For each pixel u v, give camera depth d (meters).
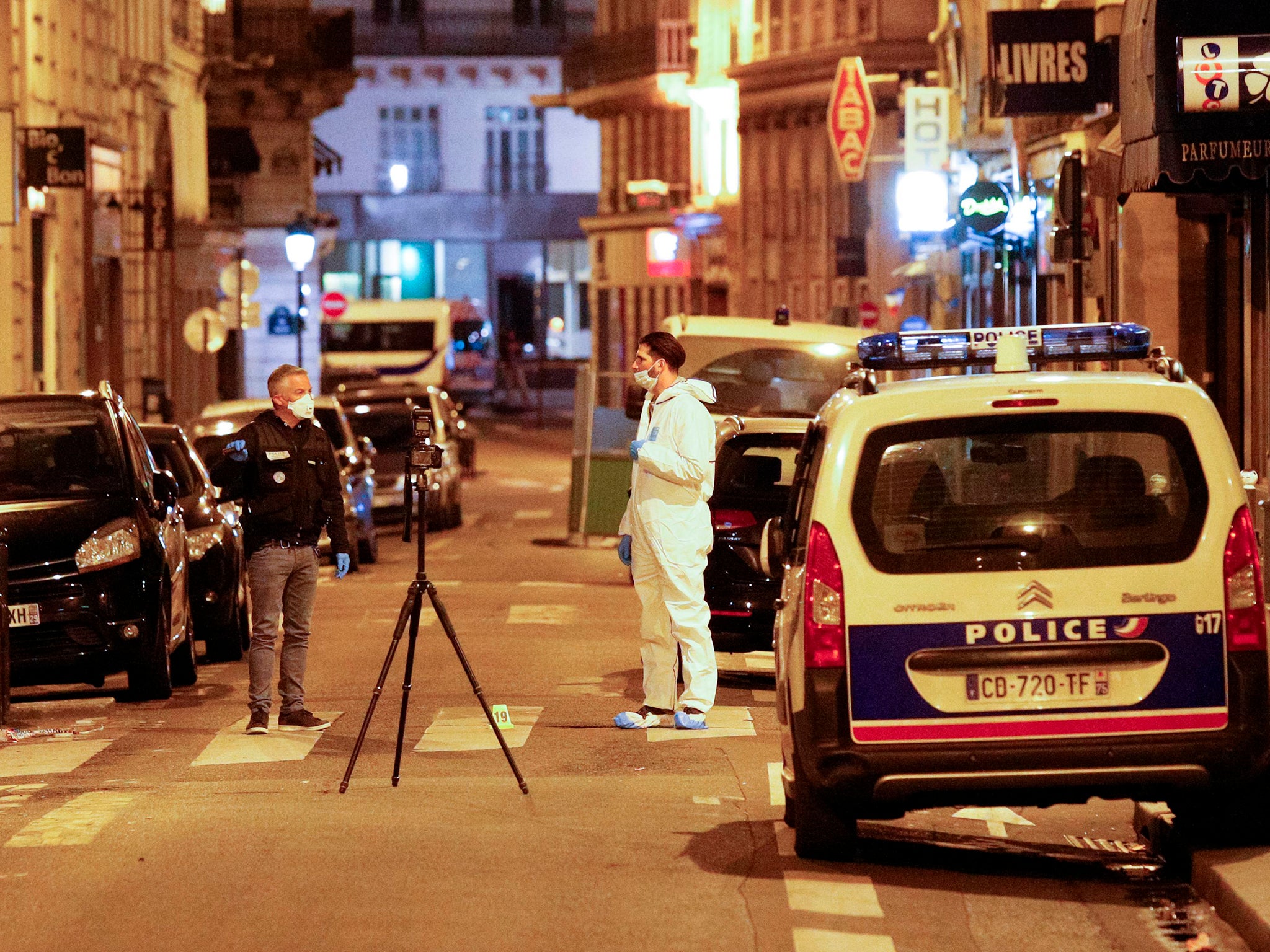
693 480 21.12
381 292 170.12
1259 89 26.75
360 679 26.45
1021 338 15.32
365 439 48.53
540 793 17.84
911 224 64.44
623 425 52.56
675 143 124.94
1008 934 13.20
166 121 84.44
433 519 59.44
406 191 168.25
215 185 103.56
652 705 21.70
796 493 16.17
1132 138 28.39
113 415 26.83
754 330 37.47
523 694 24.61
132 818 16.77
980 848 15.91
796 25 101.19
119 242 71.75
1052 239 35.88
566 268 172.38
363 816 16.78
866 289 89.00
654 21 123.81
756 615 25.64
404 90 168.12
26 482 25.84
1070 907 13.91
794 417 36.66
